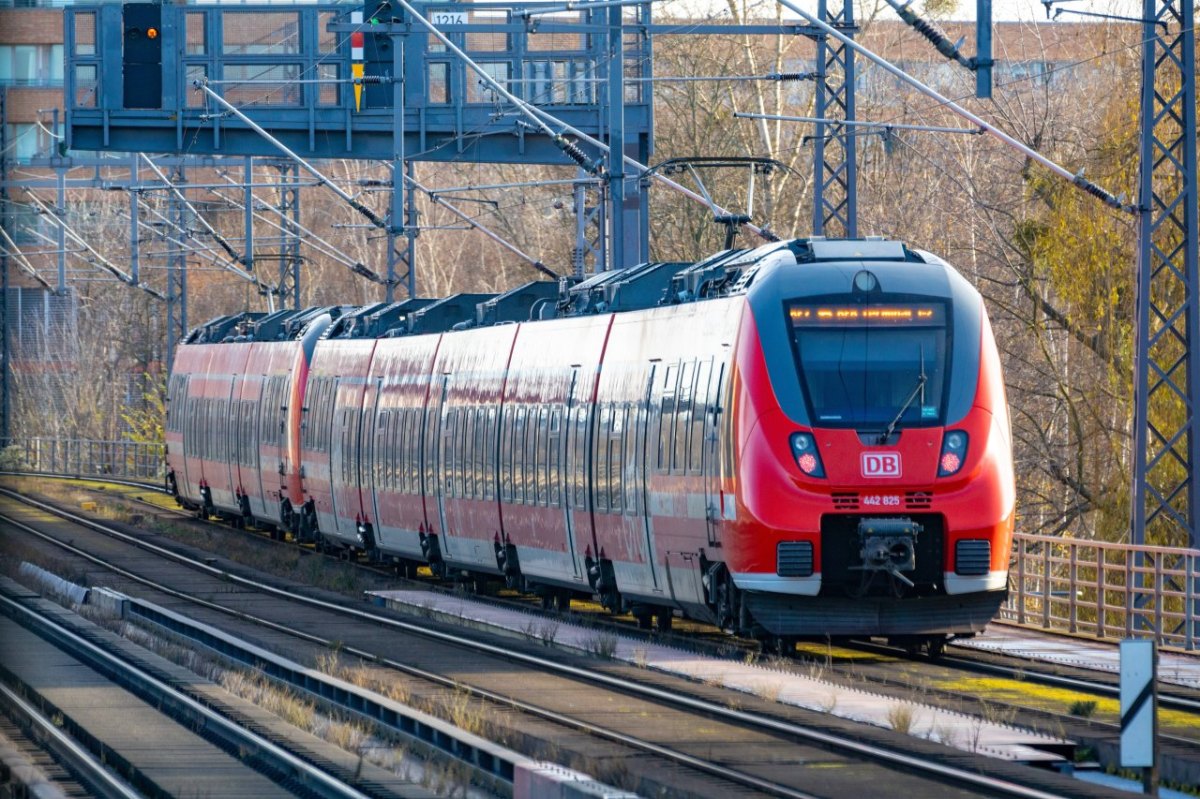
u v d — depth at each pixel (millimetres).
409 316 141000
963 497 78062
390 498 137000
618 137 126938
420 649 88938
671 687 70375
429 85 164625
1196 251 98250
